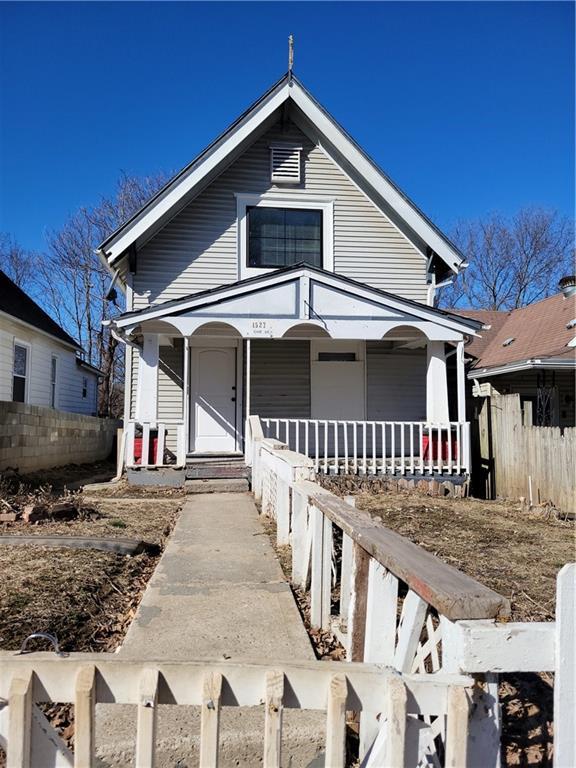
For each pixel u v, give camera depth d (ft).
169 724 7.88
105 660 5.31
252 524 21.47
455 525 22.95
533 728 8.39
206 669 5.27
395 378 39.73
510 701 9.11
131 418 36.42
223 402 37.78
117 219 93.81
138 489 30.73
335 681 5.23
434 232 38.06
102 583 14.05
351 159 37.60
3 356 44.55
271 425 38.19
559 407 47.70
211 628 11.44
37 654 5.46
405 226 39.22
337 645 10.90
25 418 34.06
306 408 38.65
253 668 5.29
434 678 5.21
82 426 46.78
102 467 45.93
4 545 16.72
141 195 94.79
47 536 17.65
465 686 5.14
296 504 14.34
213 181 37.40
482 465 35.94
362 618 8.77
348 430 39.01
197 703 5.24
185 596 13.32
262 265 37.68
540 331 50.75
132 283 36.27
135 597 13.88
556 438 28.94
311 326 32.45
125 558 16.46
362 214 38.99
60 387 59.31
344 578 11.28
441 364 33.76
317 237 38.52
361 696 5.27
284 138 38.37
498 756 5.23
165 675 5.24
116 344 95.14
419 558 6.81
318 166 38.68
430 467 33.14
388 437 39.47
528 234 105.70
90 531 19.49
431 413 33.71
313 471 14.69
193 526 21.04
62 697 5.22
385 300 32.27
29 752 5.03
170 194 35.17
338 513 9.96
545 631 5.21
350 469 33.47
